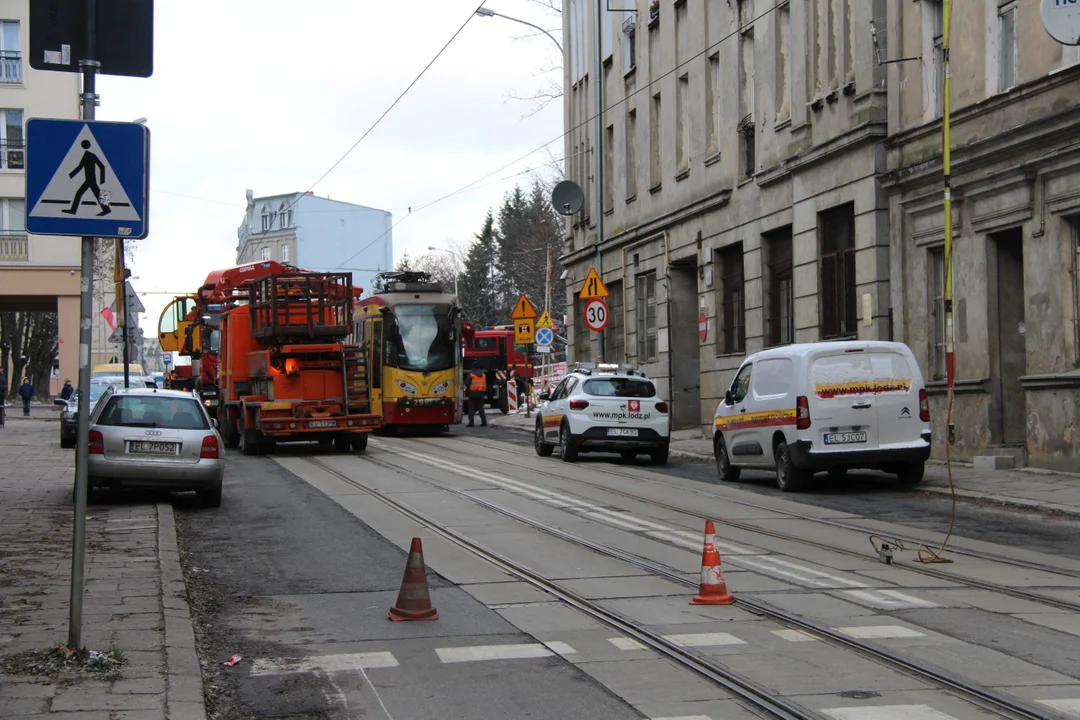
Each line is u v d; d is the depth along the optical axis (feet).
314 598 33.22
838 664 24.58
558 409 80.74
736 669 24.26
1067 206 59.31
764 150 92.58
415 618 29.89
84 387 24.30
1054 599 31.30
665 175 114.32
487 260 344.69
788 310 91.09
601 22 130.52
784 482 59.67
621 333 128.57
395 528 47.44
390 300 111.65
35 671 23.43
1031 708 20.88
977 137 65.67
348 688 23.49
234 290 101.91
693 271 113.50
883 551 37.76
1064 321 59.93
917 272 72.49
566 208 120.16
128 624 28.19
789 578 35.01
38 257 155.02
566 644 27.02
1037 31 61.21
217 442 54.80
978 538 43.34
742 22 97.30
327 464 78.54
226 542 44.47
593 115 135.03
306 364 86.94
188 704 21.44
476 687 23.40
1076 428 58.75
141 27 24.26
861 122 77.05
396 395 109.29
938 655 25.09
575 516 50.47
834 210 82.43
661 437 78.28
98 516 50.08
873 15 75.61
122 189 23.72
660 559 38.96
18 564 37.40
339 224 329.31
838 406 57.98
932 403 71.20
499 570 37.35
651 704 21.93
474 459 81.61
